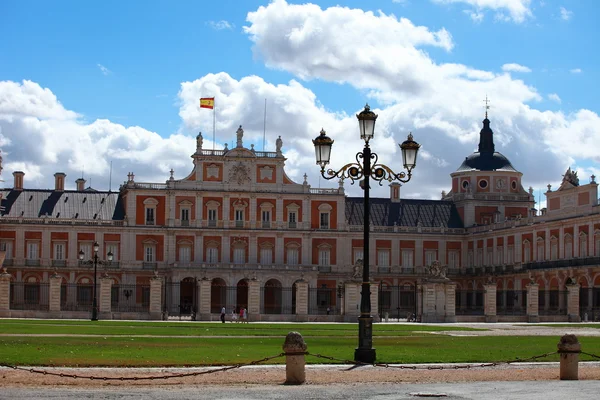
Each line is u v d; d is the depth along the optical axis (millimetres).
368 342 40406
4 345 47344
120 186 145250
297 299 100188
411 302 146750
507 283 135625
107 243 137500
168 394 29609
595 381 33906
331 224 143500
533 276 128000
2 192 140375
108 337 57156
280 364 38938
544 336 65062
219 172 141000
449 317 99438
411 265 148125
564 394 30031
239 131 141875
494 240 141625
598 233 115375
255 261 140625
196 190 139625
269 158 142125
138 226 137875
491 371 37250
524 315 108688
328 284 142500
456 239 150000
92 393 29656
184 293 137875
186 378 33812
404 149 42125
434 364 39969
